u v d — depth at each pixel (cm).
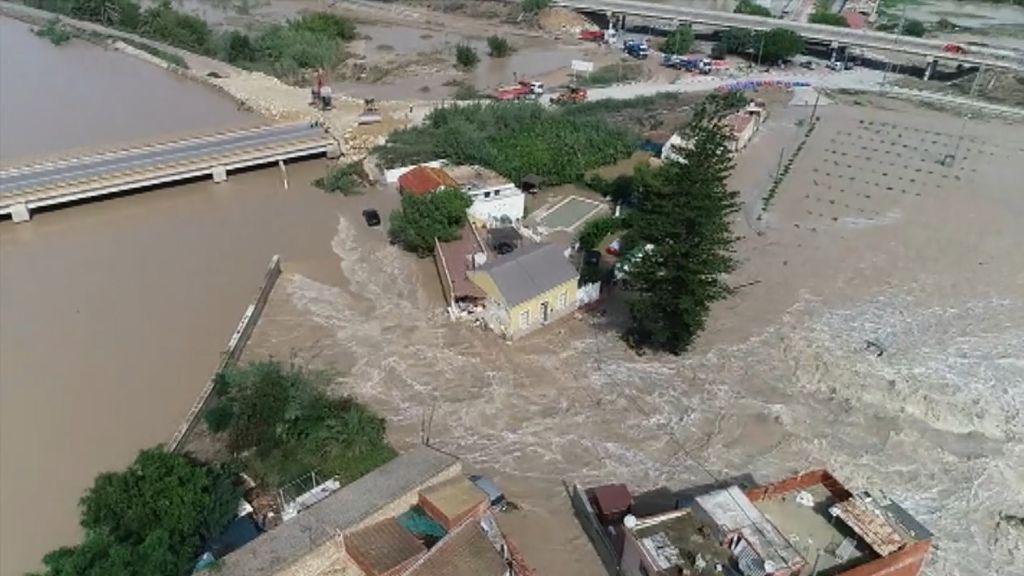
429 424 5969
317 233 8762
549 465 5619
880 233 8850
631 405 6212
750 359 6738
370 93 13238
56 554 4216
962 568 4794
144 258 8219
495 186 8888
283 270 8000
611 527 4916
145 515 4378
